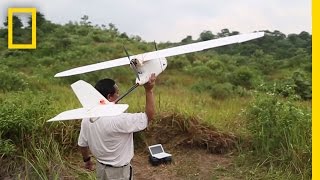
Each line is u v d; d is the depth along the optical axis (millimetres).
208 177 5375
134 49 27594
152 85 3414
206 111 7316
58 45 25141
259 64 24578
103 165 3709
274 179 5141
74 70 3379
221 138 6160
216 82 17938
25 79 12680
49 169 5105
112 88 3662
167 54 3098
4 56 22047
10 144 5297
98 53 23297
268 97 6184
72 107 6742
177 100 8641
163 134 6332
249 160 5715
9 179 5086
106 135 3607
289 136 5590
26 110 5680
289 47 33500
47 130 5633
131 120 3576
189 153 6051
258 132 5883
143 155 6055
